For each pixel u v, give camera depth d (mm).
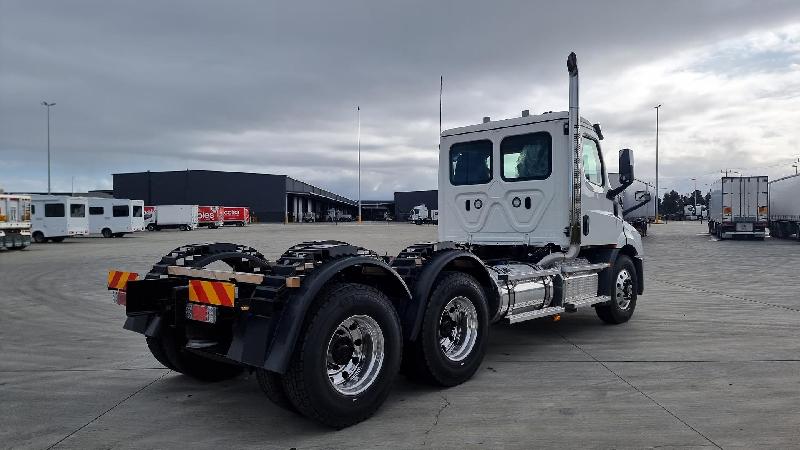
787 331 7652
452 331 5375
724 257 20531
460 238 7691
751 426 4141
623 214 8586
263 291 4098
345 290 4262
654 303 10164
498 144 7312
